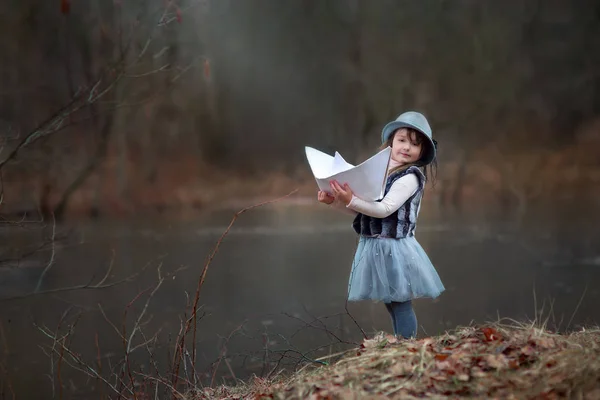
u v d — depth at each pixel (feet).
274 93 90.43
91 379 16.56
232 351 18.45
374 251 12.77
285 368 14.19
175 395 12.78
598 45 93.09
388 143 14.08
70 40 46.52
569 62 93.45
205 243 40.81
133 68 18.53
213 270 31.91
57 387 15.96
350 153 86.48
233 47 86.94
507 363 9.57
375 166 12.00
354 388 9.55
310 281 29.07
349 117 87.71
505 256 33.91
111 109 17.61
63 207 52.65
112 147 61.52
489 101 82.74
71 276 30.30
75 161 59.11
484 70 82.23
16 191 45.93
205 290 27.43
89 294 26.99
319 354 17.35
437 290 12.89
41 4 58.18
